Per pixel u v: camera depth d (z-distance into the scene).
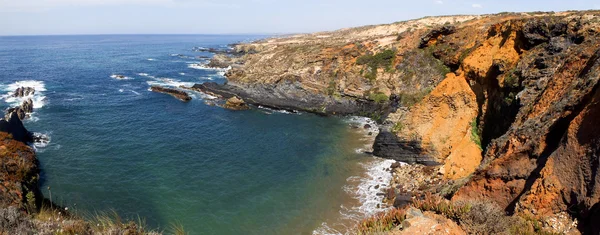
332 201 21.94
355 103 43.50
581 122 10.59
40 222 8.59
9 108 38.00
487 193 14.22
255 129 37.16
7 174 20.16
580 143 10.35
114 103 45.84
